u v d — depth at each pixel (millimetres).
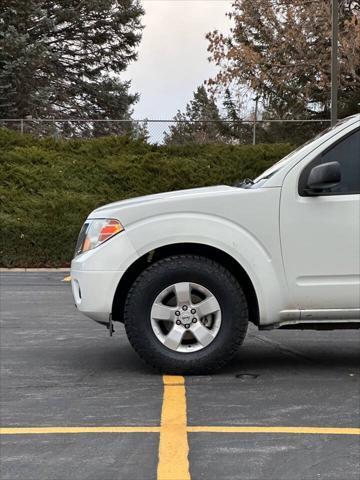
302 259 5758
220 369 6207
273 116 30141
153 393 5410
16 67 33625
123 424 4641
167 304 5859
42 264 18156
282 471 3822
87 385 5672
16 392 5469
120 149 20297
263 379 5863
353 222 5754
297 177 5824
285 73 28078
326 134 5949
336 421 4707
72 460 3994
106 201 19016
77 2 41031
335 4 19344
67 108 41375
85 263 5855
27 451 4148
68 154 20109
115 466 3896
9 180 19125
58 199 18656
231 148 20266
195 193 5949
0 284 13688
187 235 5750
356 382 5777
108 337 7836
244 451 4121
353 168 5855
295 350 7137
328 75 27531
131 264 5801
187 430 4504
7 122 23406
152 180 19703
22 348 7211
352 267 5754
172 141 22203
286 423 4660
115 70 44031
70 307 10273
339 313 5801
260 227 5766
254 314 5973
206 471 3820
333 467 3881
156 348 5820
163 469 3846
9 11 34656
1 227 18047
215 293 5789
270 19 27953
